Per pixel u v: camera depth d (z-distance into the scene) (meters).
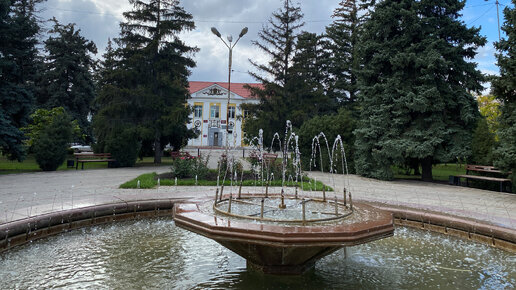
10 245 4.40
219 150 38.72
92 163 20.14
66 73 30.95
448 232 5.77
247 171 13.55
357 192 9.93
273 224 3.50
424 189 11.09
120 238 5.18
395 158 13.70
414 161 15.95
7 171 14.38
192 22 20.25
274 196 5.67
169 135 22.00
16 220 4.70
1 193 7.97
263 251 3.48
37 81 29.78
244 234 3.09
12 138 14.77
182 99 21.59
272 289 3.45
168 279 3.66
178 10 20.36
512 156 9.23
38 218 4.88
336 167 16.42
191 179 11.26
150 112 19.88
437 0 13.82
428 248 5.01
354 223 3.44
